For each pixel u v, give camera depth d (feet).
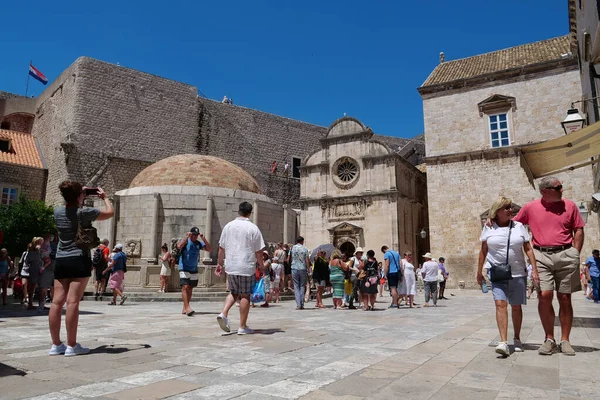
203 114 148.97
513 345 21.07
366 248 119.24
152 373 15.19
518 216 21.44
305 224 129.80
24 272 43.04
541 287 19.63
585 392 12.96
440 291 70.49
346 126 129.29
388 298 70.33
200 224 65.10
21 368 15.88
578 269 19.44
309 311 43.32
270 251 69.51
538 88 102.37
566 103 99.14
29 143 136.67
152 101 137.59
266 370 15.78
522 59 111.04
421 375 15.15
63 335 24.14
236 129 156.87
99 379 14.33
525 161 38.73
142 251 63.77
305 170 133.18
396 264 50.16
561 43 111.24
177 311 40.78
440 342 22.54
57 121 129.70
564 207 20.07
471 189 105.91
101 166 123.24
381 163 122.21
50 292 50.47
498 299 19.47
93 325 28.86
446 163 109.40
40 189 127.03
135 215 65.36
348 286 49.16
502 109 105.60
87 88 124.26
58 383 13.78
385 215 118.52
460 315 38.96
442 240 106.83
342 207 125.39
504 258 20.18
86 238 18.85
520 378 14.74
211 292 59.06
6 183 120.88
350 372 15.57
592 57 44.80
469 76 111.34
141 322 30.78
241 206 26.73
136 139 131.64
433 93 113.80
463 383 14.07
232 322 31.55
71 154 118.32
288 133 171.22
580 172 94.63
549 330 19.36
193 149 144.25
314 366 16.51
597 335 25.16
